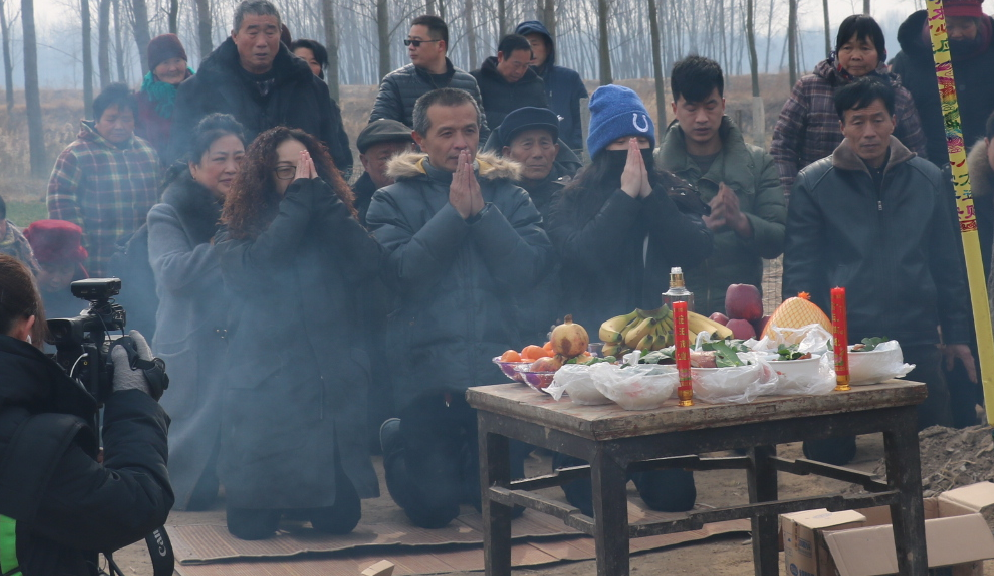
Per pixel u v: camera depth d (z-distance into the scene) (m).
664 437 2.40
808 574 2.86
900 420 2.61
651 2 21.31
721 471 5.00
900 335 4.72
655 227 3.99
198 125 4.61
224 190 4.54
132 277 5.07
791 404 2.47
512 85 7.04
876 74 5.54
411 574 3.55
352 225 3.96
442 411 4.11
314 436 3.95
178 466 4.51
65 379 1.99
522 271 4.04
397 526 4.23
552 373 2.72
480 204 3.99
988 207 5.02
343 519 4.07
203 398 4.53
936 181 4.80
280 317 3.98
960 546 2.80
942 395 4.84
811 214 4.80
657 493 4.21
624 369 2.49
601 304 4.22
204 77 5.69
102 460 2.17
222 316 4.50
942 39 2.57
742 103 32.12
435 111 4.14
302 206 3.90
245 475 3.91
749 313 3.53
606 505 2.35
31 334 2.11
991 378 2.62
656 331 3.00
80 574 2.10
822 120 5.60
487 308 4.06
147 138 6.69
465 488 4.36
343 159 6.50
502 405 2.77
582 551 3.79
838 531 2.73
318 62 7.15
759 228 4.73
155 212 4.58
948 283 4.91
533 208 4.37
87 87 27.28
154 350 4.59
